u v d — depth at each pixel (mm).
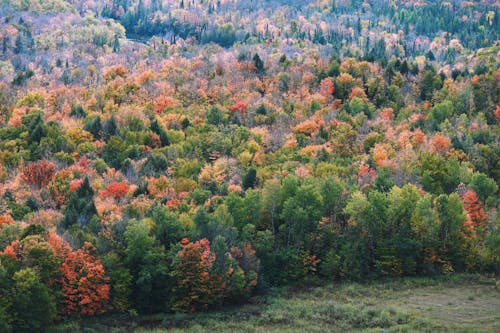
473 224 98062
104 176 112375
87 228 87000
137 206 94812
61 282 77438
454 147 127750
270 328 74312
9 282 72000
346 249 91812
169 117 149000
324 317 76625
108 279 78250
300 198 95250
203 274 80500
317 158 125875
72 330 73500
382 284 88938
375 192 95250
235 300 83938
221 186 109125
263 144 136750
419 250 91875
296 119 150625
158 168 119438
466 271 93438
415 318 74375
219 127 144250
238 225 94062
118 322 77500
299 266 90938
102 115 148875
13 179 111125
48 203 100812
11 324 71062
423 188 110000
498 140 138500
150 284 80250
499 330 70062
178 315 79062
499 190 117812
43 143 126562
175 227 87250
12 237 79875
